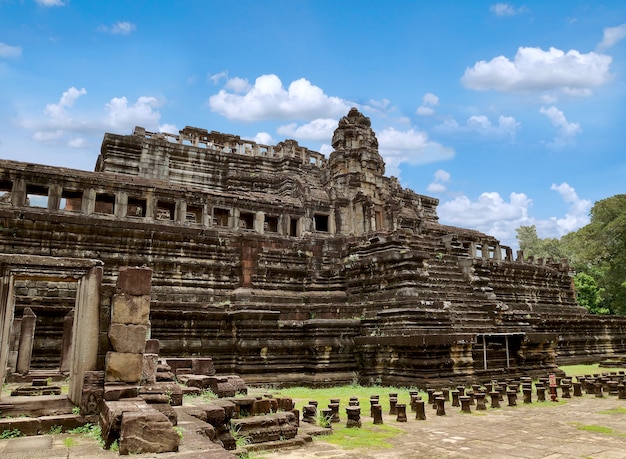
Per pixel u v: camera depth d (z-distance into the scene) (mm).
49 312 23547
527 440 12969
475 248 36312
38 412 11125
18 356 19891
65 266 12258
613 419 16219
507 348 26469
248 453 10969
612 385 22188
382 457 11023
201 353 25047
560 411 17922
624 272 60781
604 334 44812
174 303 25578
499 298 38562
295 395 21531
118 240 27750
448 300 28766
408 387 23438
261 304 26922
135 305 11602
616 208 63438
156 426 8062
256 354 25562
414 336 23516
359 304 28750
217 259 30141
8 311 11914
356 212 39312
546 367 29500
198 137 49438
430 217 60031
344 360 26531
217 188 46719
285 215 36750
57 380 19328
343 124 42531
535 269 43469
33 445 9125
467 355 24859
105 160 42500
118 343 11258
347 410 14680
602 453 11516
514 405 19156
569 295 46938
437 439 13016
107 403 9906
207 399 13000
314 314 28109
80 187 28594
